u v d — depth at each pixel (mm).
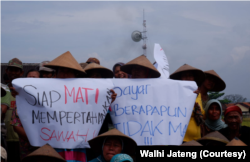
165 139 4520
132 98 4672
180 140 4547
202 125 5504
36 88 4316
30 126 4238
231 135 5074
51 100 4297
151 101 4656
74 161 4285
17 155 5449
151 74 4906
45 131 4223
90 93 4395
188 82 4766
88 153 4805
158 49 5582
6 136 5430
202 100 5855
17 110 4262
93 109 4363
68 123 4258
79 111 4316
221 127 5414
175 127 4566
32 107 4273
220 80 5801
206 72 5836
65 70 4512
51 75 6055
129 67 4953
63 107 4293
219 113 5422
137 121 4590
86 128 4293
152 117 4594
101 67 5152
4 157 4105
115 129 4230
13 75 5836
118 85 4703
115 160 3873
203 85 5914
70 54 4594
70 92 4363
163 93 4684
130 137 4395
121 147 4215
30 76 5738
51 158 3889
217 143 4406
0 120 5016
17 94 4297
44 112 4258
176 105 4656
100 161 4234
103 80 4523
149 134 4535
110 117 4926
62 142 4195
